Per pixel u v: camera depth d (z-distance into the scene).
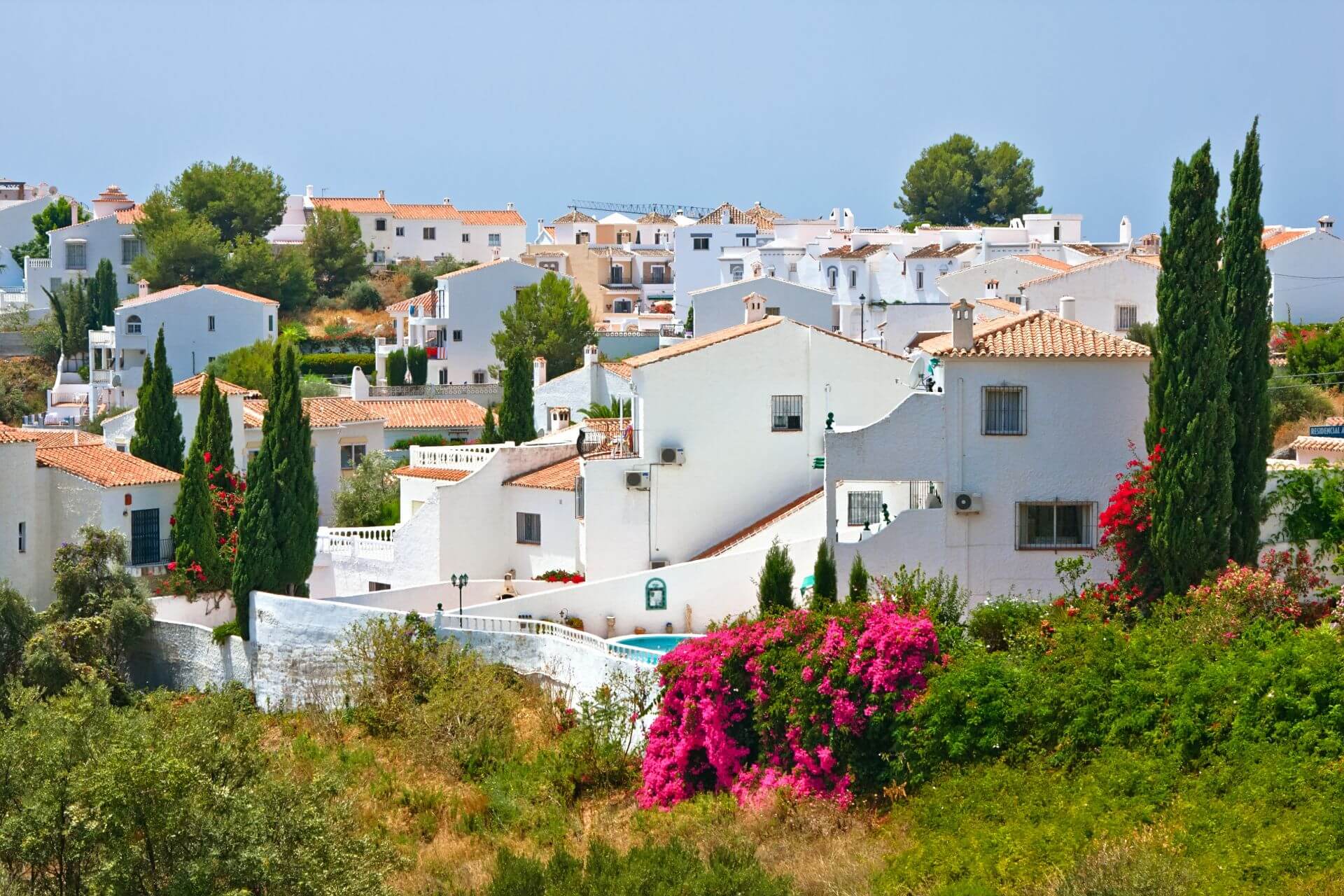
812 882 49.00
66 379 190.50
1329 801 45.09
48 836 47.72
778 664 58.09
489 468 95.50
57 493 93.19
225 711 66.94
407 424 140.75
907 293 178.00
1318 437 96.56
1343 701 48.31
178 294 187.62
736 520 87.00
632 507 86.44
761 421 87.06
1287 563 64.81
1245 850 43.78
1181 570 65.19
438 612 77.56
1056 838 46.94
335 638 79.50
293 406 85.00
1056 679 53.88
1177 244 65.88
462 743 68.25
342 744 72.25
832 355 87.38
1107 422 71.31
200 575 89.62
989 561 71.44
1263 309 67.00
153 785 47.47
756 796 56.38
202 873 46.31
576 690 69.94
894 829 52.09
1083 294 139.38
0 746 50.72
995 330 73.19
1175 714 50.72
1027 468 71.31
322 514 127.38
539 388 141.75
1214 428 65.12
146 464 98.06
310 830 48.94
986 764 52.78
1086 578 71.12
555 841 57.25
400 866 54.69
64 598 85.88
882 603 59.03
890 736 55.53
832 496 71.44
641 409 86.62
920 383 80.12
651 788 60.38
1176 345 65.69
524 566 94.94
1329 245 144.25
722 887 47.88
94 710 55.16
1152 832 46.31
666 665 61.22
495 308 191.75
